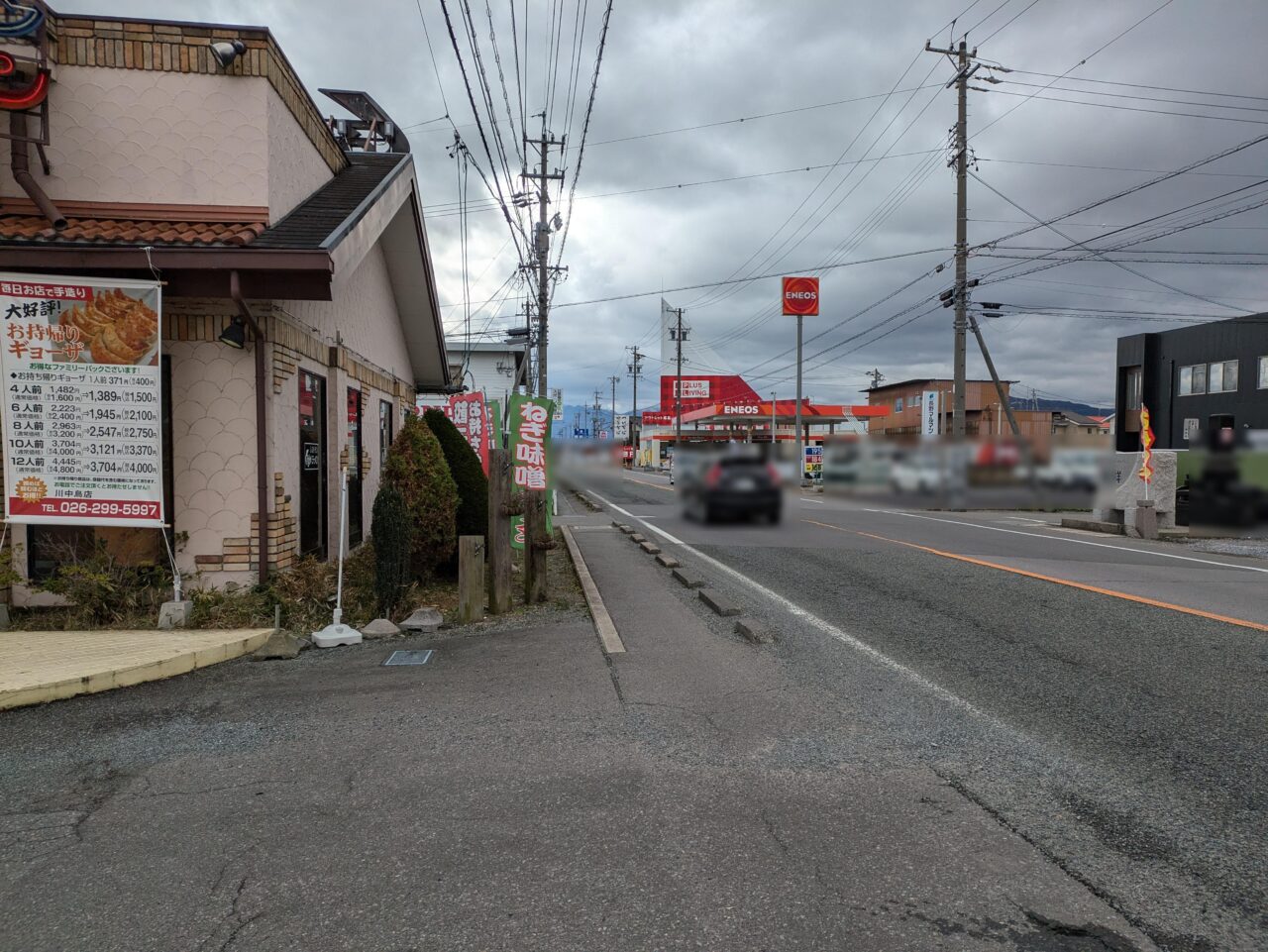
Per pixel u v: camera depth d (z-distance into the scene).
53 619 6.80
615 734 4.46
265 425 7.20
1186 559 12.51
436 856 3.13
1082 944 2.59
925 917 2.73
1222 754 4.20
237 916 2.74
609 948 2.56
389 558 7.34
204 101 7.46
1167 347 36.03
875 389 63.12
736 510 18.00
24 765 4.07
